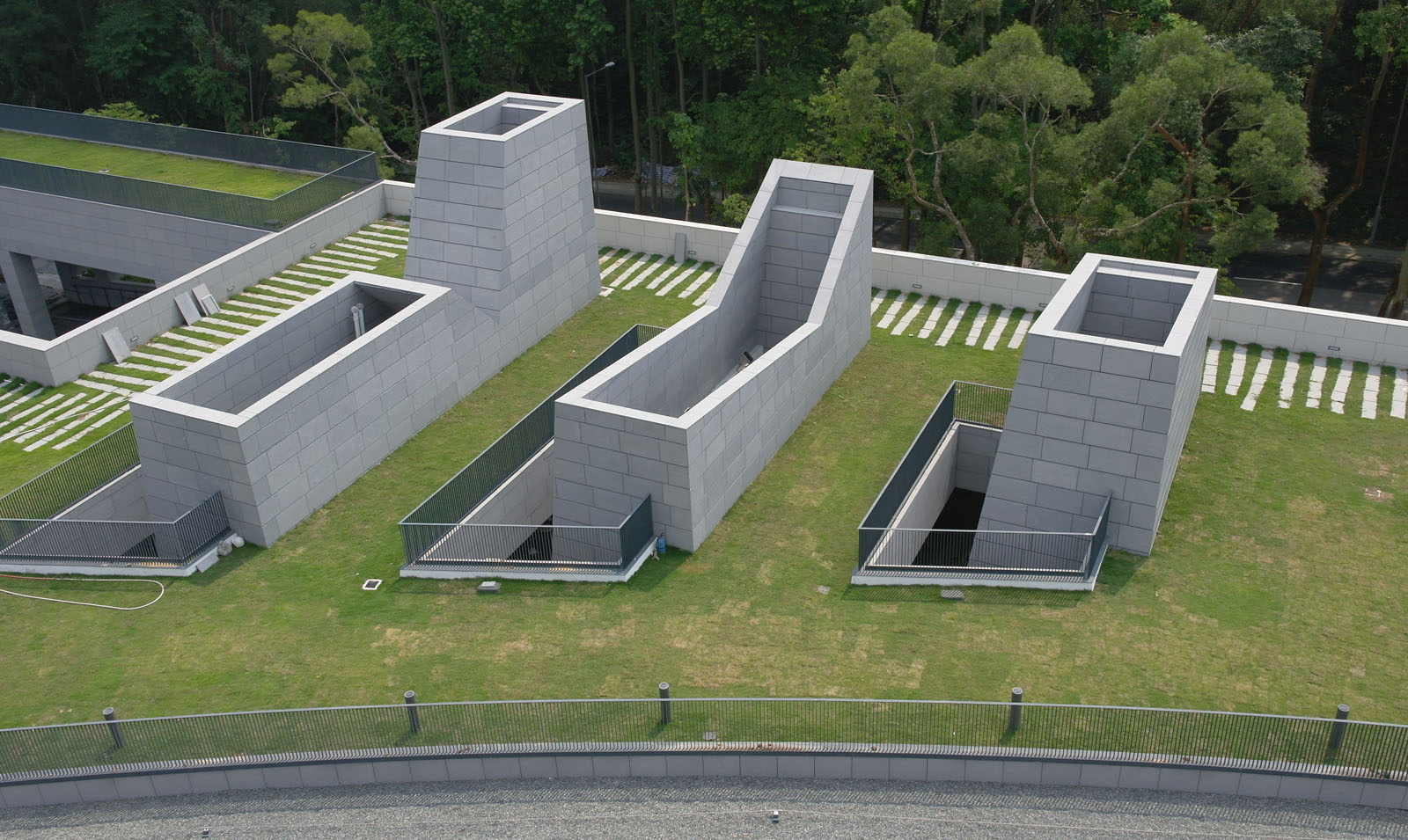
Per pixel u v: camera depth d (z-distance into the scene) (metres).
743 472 27.48
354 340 30.83
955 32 54.22
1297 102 51.41
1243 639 22.39
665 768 20.56
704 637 23.09
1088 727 19.80
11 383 33.84
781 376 28.38
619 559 24.92
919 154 50.41
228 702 21.98
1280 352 32.38
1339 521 25.75
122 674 22.88
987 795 19.92
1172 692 21.06
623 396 27.05
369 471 29.14
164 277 43.56
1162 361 22.95
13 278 47.03
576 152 34.88
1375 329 31.03
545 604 24.34
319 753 20.86
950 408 30.03
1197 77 39.66
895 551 26.19
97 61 67.62
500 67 68.81
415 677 22.36
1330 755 19.22
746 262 32.34
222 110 70.81
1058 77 40.59
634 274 39.03
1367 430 28.92
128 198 42.25
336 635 23.69
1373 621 22.73
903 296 36.78
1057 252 46.03
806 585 24.58
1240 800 19.53
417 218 33.16
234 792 21.05
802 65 55.19
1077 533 24.19
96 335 34.38
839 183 31.95
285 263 39.88
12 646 23.80
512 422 30.98
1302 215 61.19
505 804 20.33
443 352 30.83
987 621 23.19
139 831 20.31
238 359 27.92
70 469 27.64
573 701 20.50
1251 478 27.31
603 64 73.62
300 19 62.94
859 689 21.50
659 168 70.31
